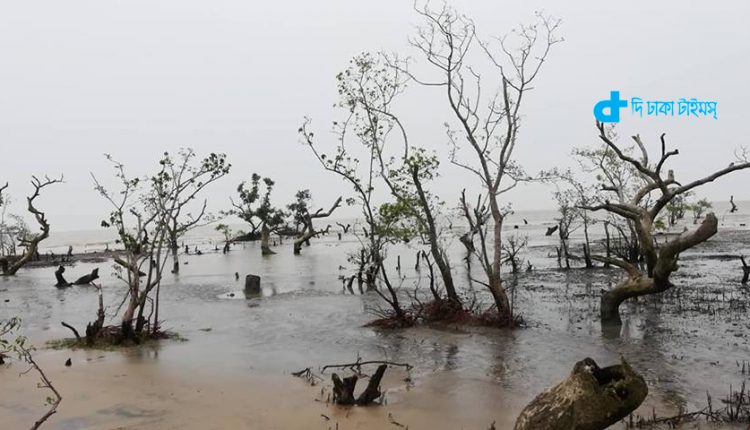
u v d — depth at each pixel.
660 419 9.52
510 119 18.84
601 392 6.64
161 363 14.54
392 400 11.21
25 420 10.22
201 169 19.27
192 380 12.81
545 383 12.30
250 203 60.97
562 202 35.88
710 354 14.09
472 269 37.06
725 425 9.31
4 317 23.25
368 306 23.73
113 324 21.14
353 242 73.88
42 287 34.47
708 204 66.56
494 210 19.03
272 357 15.22
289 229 78.44
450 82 19.20
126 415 10.46
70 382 12.62
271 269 41.44
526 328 18.19
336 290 29.25
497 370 13.44
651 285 16.80
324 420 10.08
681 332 16.61
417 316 19.72
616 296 17.77
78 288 33.47
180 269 43.53
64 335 18.95
